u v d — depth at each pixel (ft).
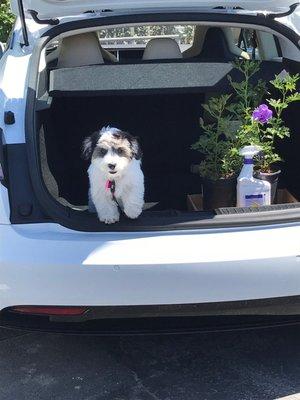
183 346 9.25
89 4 9.16
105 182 7.04
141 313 7.36
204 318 7.82
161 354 9.06
